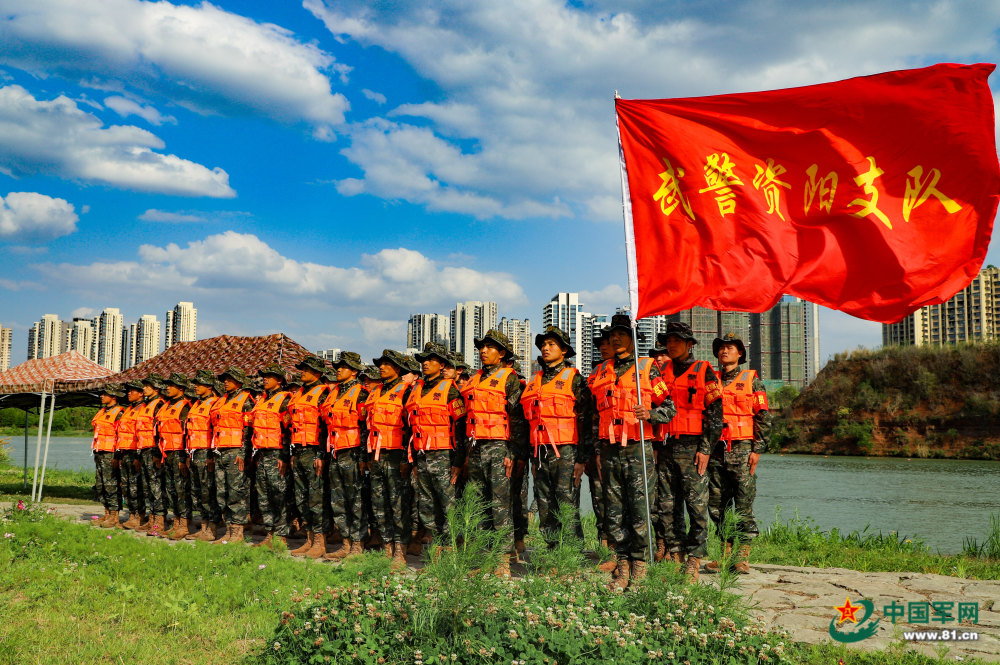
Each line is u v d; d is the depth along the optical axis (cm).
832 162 621
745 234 639
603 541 799
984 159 584
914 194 604
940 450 4066
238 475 969
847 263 612
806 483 2588
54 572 684
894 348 4675
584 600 508
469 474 717
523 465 795
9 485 1905
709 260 642
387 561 604
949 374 4331
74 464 3119
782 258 627
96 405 1708
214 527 1030
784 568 762
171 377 1093
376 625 445
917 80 596
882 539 1093
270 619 561
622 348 668
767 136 641
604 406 654
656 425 691
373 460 809
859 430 4344
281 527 951
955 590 662
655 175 662
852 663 468
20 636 512
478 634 418
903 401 4394
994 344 4300
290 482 968
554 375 704
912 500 2088
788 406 4881
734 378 750
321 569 730
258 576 681
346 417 852
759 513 1827
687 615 472
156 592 633
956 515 1778
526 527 820
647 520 577
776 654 439
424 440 754
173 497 1048
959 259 589
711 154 651
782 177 639
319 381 924
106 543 800
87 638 524
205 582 660
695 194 650
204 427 1021
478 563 454
